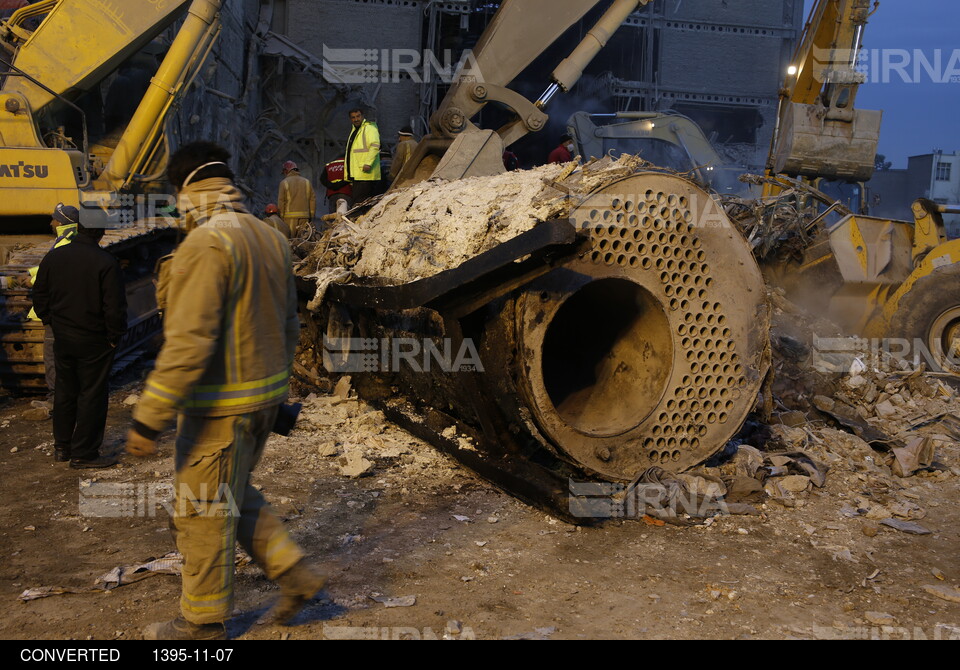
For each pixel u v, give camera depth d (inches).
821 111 392.2
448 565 143.6
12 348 270.5
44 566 141.6
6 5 472.1
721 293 178.5
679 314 175.0
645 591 135.0
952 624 125.2
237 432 106.0
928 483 197.5
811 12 402.6
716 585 137.3
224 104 867.4
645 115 831.1
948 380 285.4
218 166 110.5
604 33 444.1
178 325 98.6
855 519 170.9
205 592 108.7
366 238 227.6
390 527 160.6
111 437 225.0
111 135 479.8
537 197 169.0
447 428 205.2
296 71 1064.2
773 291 295.0
